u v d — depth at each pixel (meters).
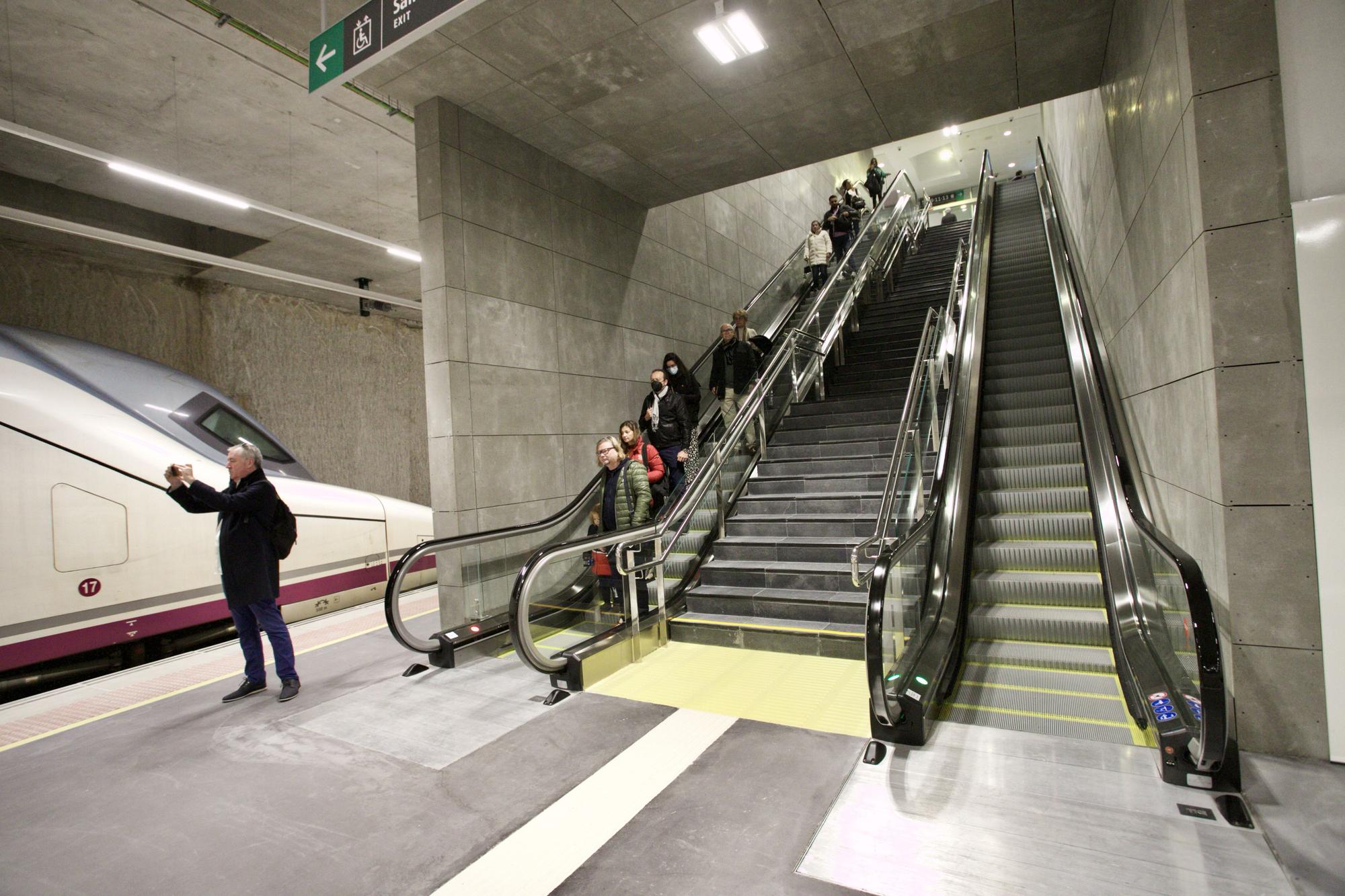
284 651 4.24
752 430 6.93
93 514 5.55
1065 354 6.96
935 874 2.12
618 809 2.64
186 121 7.32
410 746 3.39
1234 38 2.78
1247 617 2.76
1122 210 4.79
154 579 5.86
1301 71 2.70
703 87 5.60
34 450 5.31
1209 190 2.81
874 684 2.88
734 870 2.21
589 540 4.27
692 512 5.44
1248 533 2.75
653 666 4.38
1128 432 4.58
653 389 7.15
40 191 8.48
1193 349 3.09
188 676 4.84
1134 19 4.08
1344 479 2.63
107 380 6.46
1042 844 2.24
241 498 4.09
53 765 3.38
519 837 2.49
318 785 3.02
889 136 6.62
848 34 5.00
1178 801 2.45
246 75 6.55
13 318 8.50
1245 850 2.16
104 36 5.90
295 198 9.43
